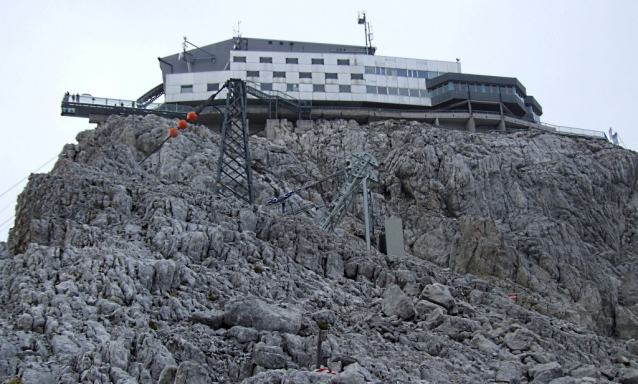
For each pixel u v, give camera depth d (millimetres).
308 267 49625
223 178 73188
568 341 48750
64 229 45406
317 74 101312
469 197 81562
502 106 103312
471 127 100688
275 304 38344
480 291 52938
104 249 39875
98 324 31562
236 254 44938
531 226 74938
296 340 32250
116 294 34781
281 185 78500
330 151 89438
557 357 42344
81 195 49562
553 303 61000
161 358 28625
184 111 92812
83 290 35000
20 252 44531
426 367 34719
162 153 73500
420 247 71938
